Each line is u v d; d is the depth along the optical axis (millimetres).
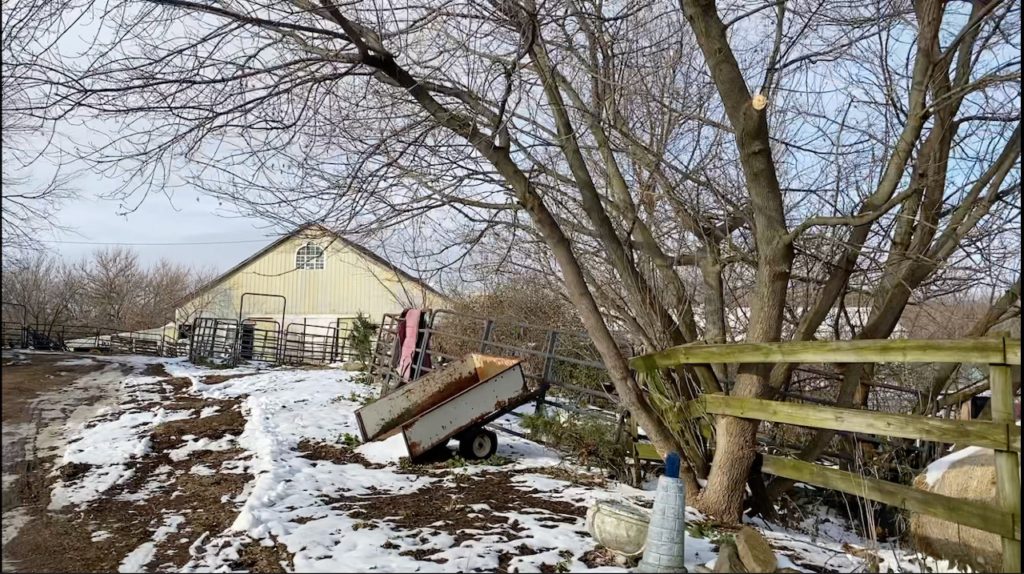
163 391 15016
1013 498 4336
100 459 8352
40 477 7578
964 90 6301
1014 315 8148
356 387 15656
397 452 8570
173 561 4965
